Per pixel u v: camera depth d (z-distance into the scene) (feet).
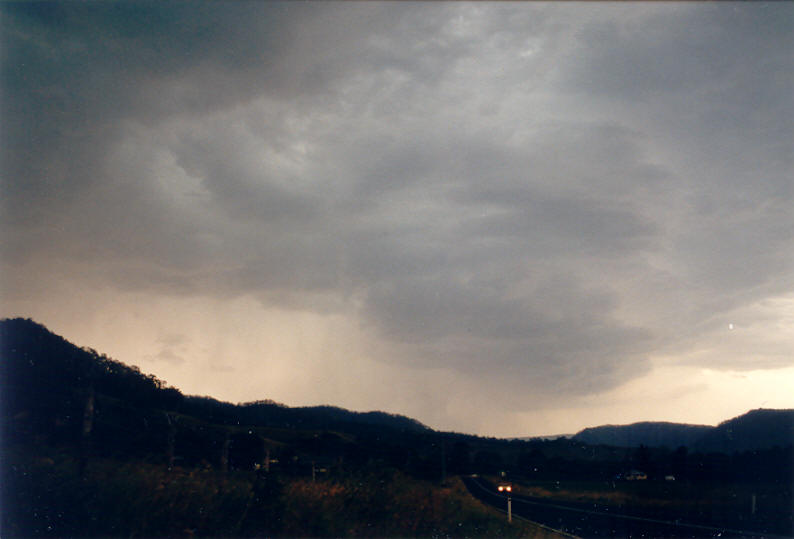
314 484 39.45
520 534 40.16
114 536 33.71
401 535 37.81
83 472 36.42
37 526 33.32
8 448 36.60
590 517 48.91
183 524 35.04
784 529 44.45
